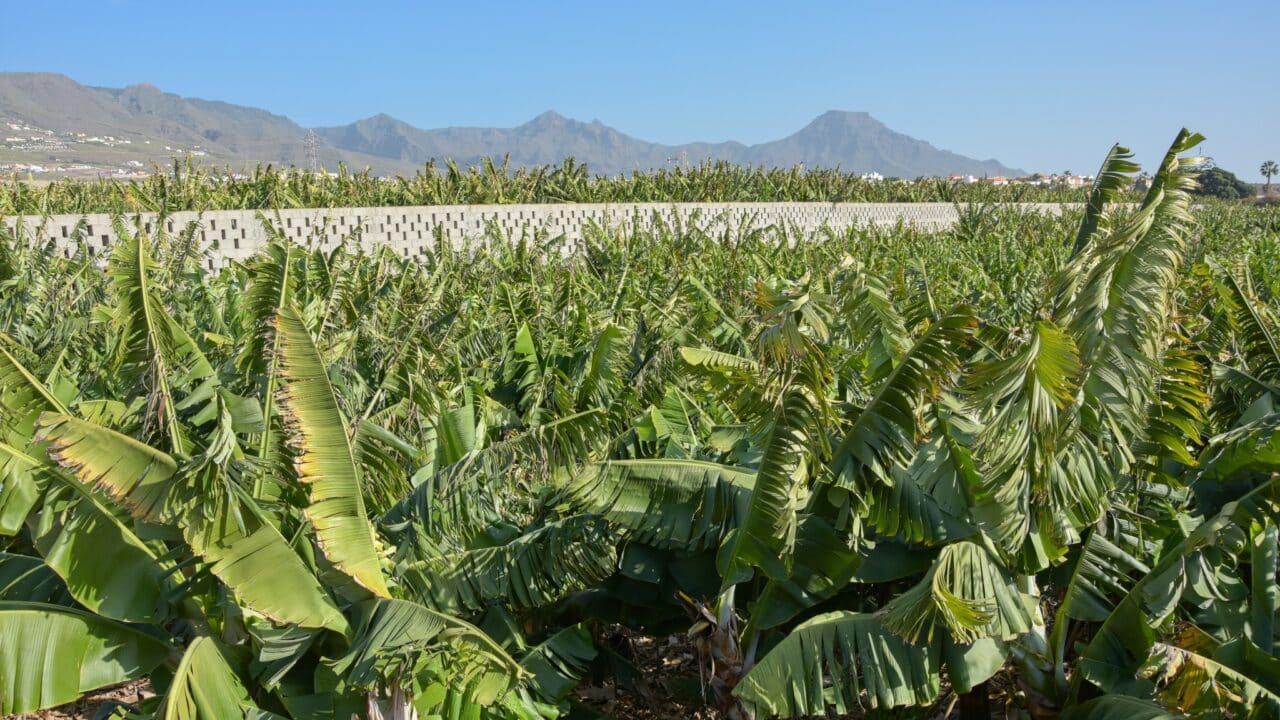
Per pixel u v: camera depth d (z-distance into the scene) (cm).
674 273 2153
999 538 573
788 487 584
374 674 530
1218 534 598
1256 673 584
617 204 3900
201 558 571
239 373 733
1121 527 712
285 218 2823
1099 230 692
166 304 1275
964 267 2448
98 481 504
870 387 700
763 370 572
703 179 5034
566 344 1323
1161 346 593
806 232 4891
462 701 591
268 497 629
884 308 693
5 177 2764
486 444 845
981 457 550
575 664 648
